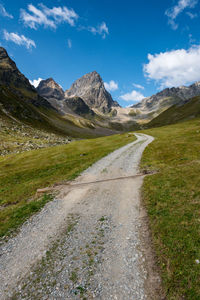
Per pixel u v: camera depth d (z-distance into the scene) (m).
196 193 13.38
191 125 78.62
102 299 6.76
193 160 22.97
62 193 18.73
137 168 24.97
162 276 7.32
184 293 6.52
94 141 66.50
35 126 165.88
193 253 8.07
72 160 35.47
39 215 14.35
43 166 33.62
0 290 7.75
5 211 15.94
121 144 52.16
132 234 10.52
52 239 11.02
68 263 8.83
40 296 7.23
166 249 8.71
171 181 16.86
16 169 34.72
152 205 13.39
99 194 17.42
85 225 12.19
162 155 30.06
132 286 7.14
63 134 196.88
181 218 10.79
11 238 11.65
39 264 9.01
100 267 8.34
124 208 13.95
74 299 6.89
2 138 88.81
